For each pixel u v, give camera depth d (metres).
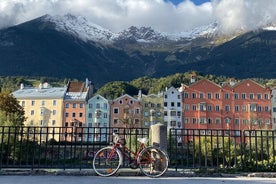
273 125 96.06
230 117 97.00
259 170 12.62
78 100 97.62
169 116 96.31
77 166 12.87
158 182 10.05
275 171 12.66
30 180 10.12
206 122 96.44
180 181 10.38
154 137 11.93
